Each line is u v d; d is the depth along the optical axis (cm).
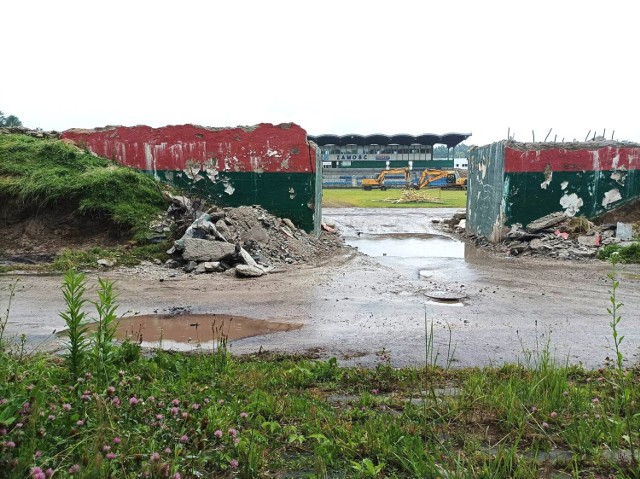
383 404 418
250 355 573
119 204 1321
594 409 390
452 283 1040
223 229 1272
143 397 363
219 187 1595
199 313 780
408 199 3994
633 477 303
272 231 1396
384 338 658
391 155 8062
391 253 1499
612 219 1586
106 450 265
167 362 490
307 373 484
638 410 385
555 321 750
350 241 1775
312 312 794
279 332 685
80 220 1305
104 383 374
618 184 1588
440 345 628
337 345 626
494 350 609
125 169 1437
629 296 918
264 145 1585
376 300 881
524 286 1010
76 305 400
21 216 1324
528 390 418
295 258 1289
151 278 1035
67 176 1366
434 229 2180
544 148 1577
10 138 1525
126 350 479
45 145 1470
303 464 318
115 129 1584
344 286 997
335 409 405
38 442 265
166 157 1587
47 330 668
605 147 1578
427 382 477
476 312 803
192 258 1129
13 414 274
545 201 1592
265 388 445
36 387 320
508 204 1593
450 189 5791
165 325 713
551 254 1395
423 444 338
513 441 353
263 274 1096
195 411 345
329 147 8025
